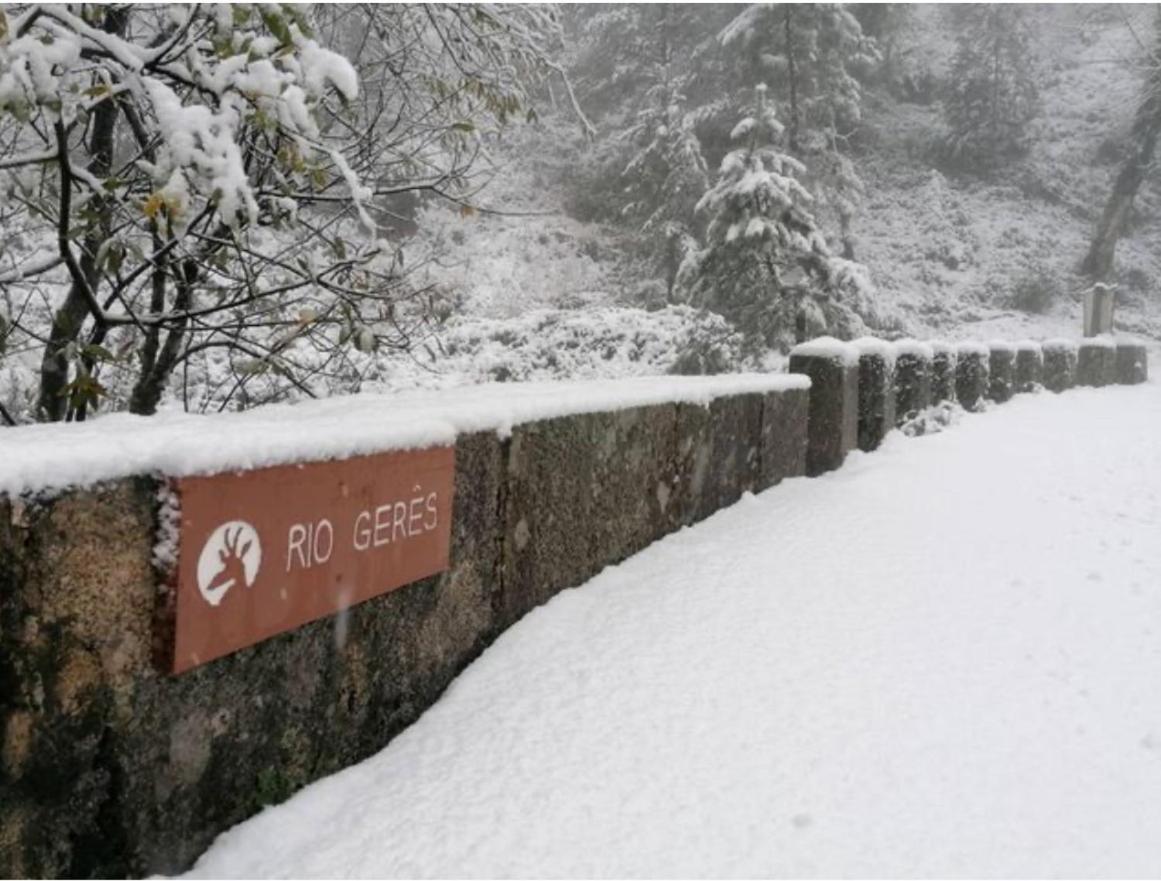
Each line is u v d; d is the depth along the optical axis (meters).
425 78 5.11
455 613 3.04
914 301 27.94
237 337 4.57
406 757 2.63
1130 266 30.17
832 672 3.23
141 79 3.07
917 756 2.73
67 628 1.77
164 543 1.93
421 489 2.74
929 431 8.56
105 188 3.40
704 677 3.13
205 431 2.11
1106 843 2.38
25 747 1.71
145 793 1.94
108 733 1.86
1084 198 32.75
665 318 13.48
